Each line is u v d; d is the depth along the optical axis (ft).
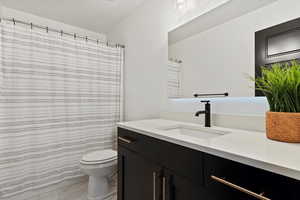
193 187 2.54
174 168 2.86
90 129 6.73
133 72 7.04
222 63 4.03
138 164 3.76
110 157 5.29
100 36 9.18
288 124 2.48
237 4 3.76
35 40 5.59
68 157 6.24
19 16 6.85
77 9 6.78
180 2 4.63
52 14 7.16
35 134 5.56
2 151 5.04
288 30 3.02
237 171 2.02
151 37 6.02
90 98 6.73
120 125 4.46
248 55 3.56
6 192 5.09
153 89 6.01
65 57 6.17
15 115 5.22
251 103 3.58
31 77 5.49
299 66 2.50
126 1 6.26
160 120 5.33
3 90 5.03
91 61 6.77
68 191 5.83
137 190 3.77
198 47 4.54
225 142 2.55
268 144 2.43
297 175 1.56
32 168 5.51
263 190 1.81
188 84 4.82
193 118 4.72
